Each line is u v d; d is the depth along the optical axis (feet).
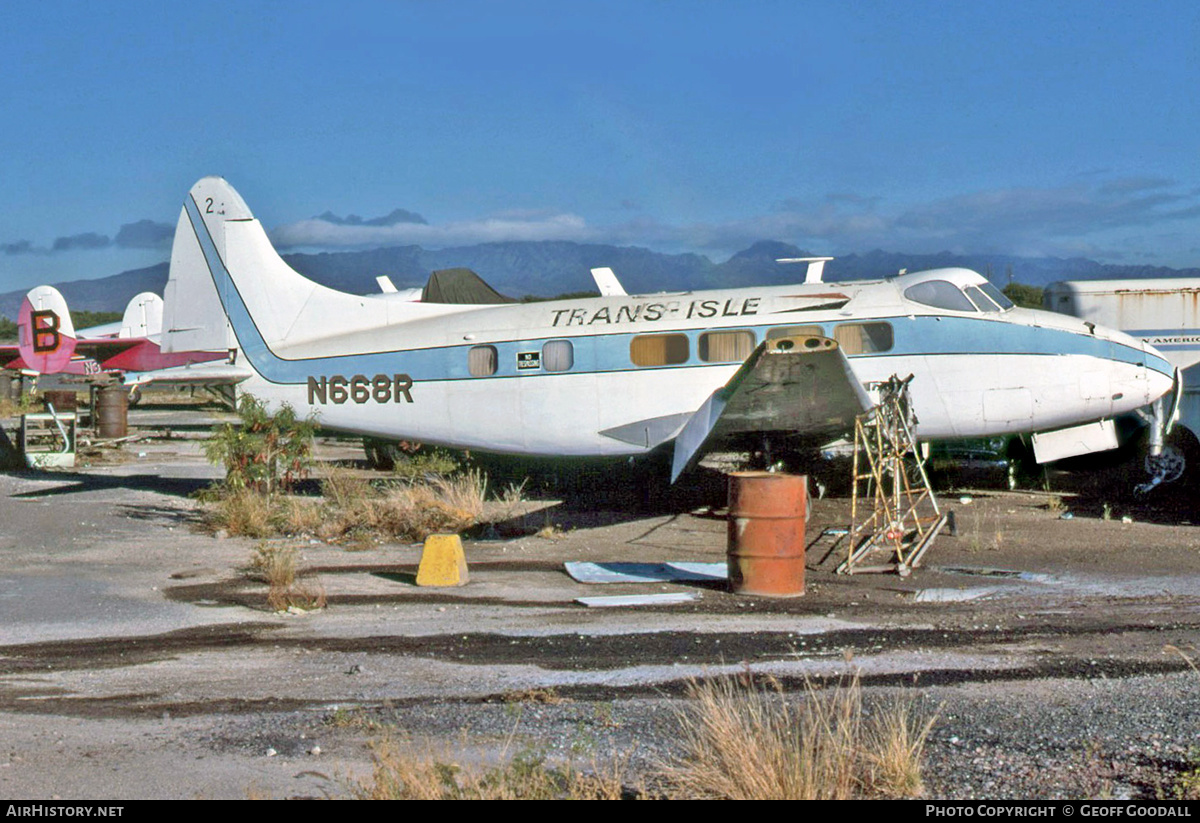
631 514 55.57
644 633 31.01
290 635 31.07
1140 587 36.81
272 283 62.69
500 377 58.39
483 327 59.00
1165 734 20.81
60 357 116.88
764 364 43.16
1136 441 64.34
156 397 186.60
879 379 55.31
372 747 19.57
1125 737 20.68
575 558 44.16
